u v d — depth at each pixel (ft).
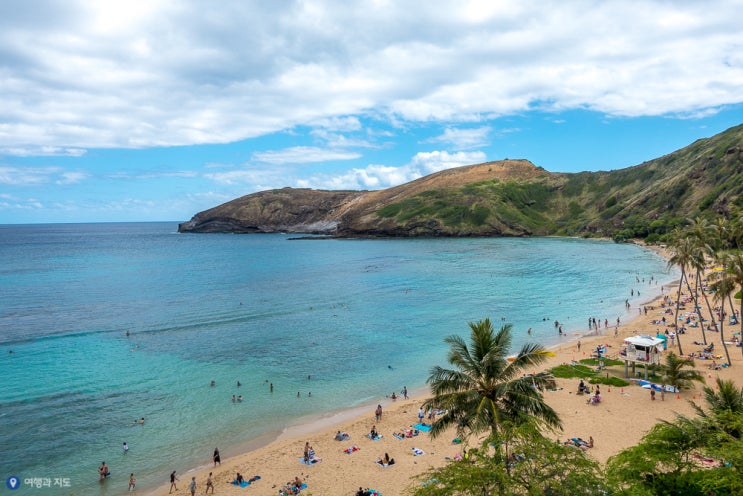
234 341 221.87
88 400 152.05
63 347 211.20
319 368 185.06
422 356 199.31
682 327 228.84
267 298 327.47
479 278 406.00
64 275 448.65
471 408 80.12
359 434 129.18
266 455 118.01
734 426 73.82
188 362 191.11
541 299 318.45
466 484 59.47
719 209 553.23
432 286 369.50
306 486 102.06
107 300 322.75
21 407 146.00
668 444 72.13
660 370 158.92
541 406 78.13
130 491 102.63
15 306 303.07
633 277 405.80
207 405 149.59
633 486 64.23
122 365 186.70
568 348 205.26
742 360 172.76
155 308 296.10
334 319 265.54
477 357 85.40
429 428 130.93
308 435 129.70
